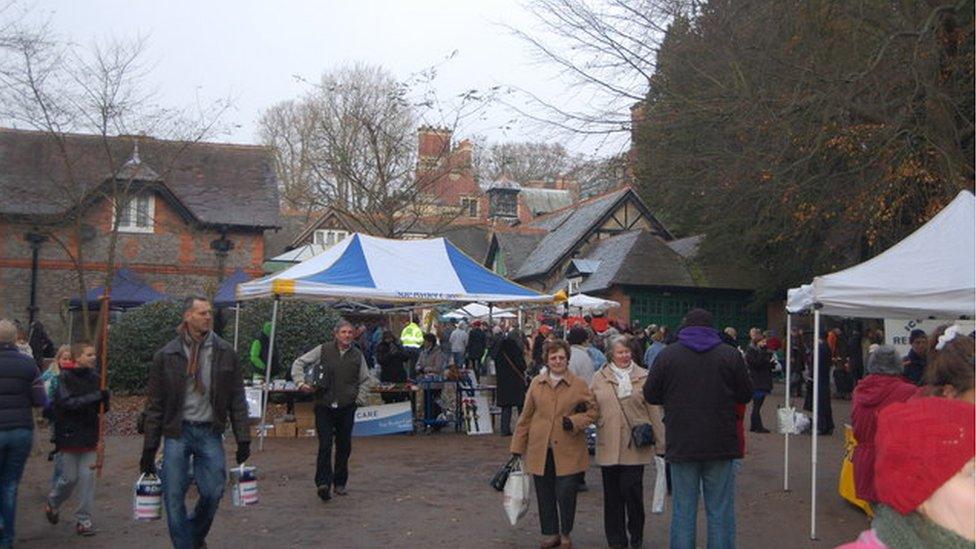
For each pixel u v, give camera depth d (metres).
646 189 23.23
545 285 39.84
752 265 31.48
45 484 10.94
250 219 31.78
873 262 8.59
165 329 20.84
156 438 6.68
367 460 12.74
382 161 28.77
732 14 17.30
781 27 16.78
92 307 26.78
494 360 15.72
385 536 8.35
